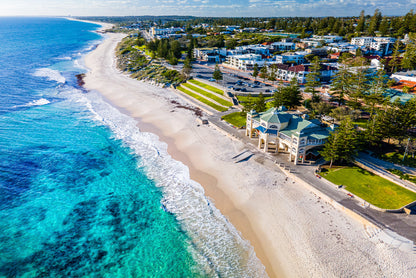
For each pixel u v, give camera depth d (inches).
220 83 5157.5
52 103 4480.8
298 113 3572.8
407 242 1679.4
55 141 3198.8
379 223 1835.6
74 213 2091.5
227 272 1612.9
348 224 1877.5
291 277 1560.0
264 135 2770.7
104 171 2642.7
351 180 2314.2
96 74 6505.9
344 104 3919.8
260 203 2127.2
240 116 3715.6
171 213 2094.0
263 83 5172.2
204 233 1898.4
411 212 1939.0
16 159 2785.4
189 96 4734.3
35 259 1697.8
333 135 2501.2
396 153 2677.2
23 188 2356.1
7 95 4707.2
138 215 2079.2
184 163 2755.9
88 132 3462.1
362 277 1520.7
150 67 6648.6
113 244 1824.6
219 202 2185.0
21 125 3572.8
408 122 2618.1
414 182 2226.9
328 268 1581.0
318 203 2094.0
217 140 3152.1
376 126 2701.8
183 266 1660.9
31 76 6082.7
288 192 2231.8
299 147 2519.7
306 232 1829.5
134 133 3459.6
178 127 3572.8
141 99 4726.9
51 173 2583.7
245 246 1782.7
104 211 2117.4
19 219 2007.9
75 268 1651.1
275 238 1813.5
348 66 4092.0
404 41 7071.9
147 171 2642.7
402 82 4352.9
